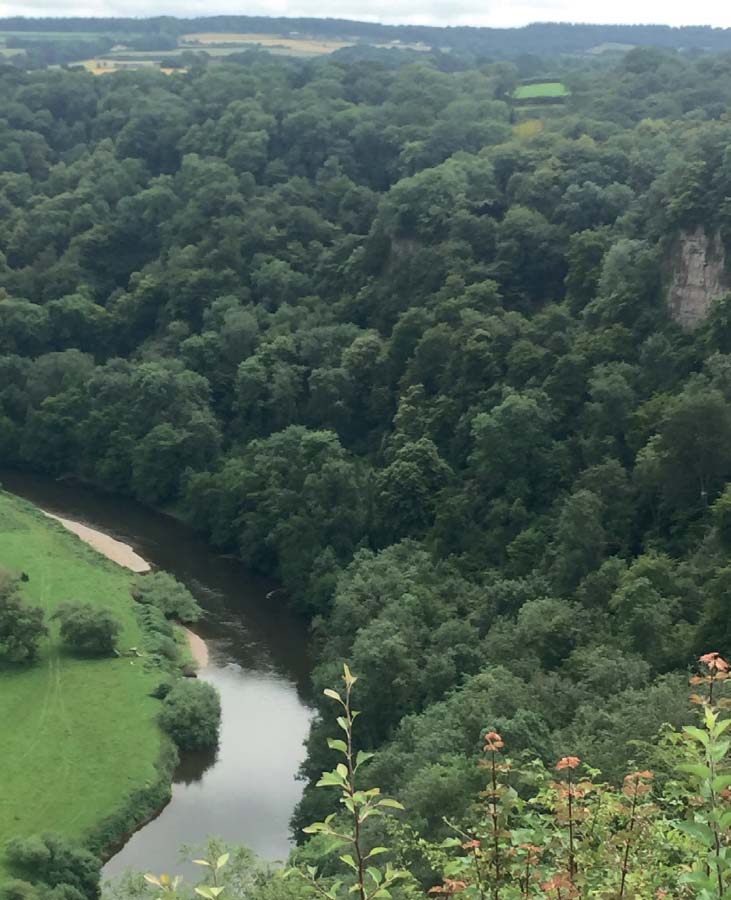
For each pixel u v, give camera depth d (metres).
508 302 121.31
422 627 80.69
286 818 72.44
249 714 85.38
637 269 104.81
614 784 47.50
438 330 113.75
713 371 87.75
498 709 61.56
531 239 122.75
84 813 69.62
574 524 83.44
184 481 125.00
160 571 108.81
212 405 132.12
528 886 20.38
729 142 103.50
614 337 101.44
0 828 67.00
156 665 88.56
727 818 16.73
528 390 100.56
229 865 42.34
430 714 66.12
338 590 92.81
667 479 84.81
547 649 71.69
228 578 111.06
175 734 79.56
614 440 94.00
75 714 80.31
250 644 97.38
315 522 106.00
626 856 19.81
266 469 114.75
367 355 122.81
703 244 100.50
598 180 126.44
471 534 95.31
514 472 96.94
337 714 75.56
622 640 68.81
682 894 20.39
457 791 53.06
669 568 75.88
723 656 62.78
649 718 51.69
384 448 114.38
